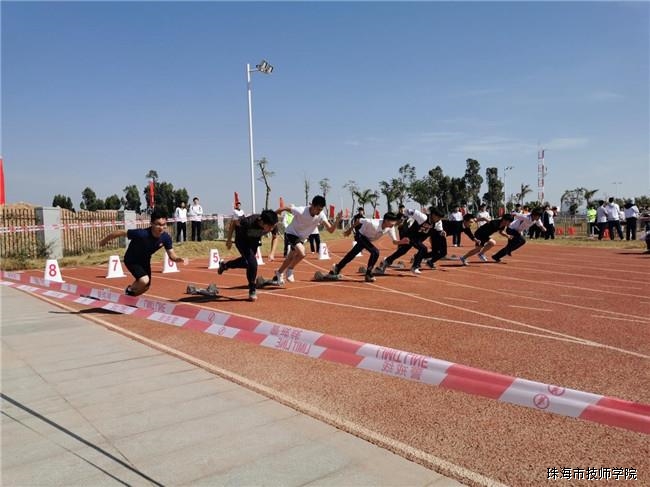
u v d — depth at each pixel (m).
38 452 3.08
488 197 74.62
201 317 5.73
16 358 5.12
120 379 4.44
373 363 3.60
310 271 13.20
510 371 4.52
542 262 14.79
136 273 7.55
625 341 5.60
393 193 62.81
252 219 8.14
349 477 2.74
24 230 16.73
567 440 3.20
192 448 3.10
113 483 2.70
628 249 18.80
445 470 2.81
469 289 9.60
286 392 4.07
